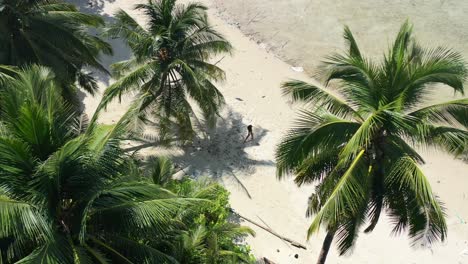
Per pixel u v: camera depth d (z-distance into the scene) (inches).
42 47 769.6
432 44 1301.7
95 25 813.2
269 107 1131.9
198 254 536.7
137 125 885.2
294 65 1278.3
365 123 526.0
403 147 571.5
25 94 474.0
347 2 1424.7
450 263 844.6
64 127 484.1
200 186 707.4
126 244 465.4
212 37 865.5
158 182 633.6
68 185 447.2
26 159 425.7
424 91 573.6
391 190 569.9
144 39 820.6
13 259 436.8
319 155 589.0
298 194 932.6
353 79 580.1
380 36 1331.2
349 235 566.9
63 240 434.6
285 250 827.4
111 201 445.1
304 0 1432.1
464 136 546.6
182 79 855.7
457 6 1400.1
